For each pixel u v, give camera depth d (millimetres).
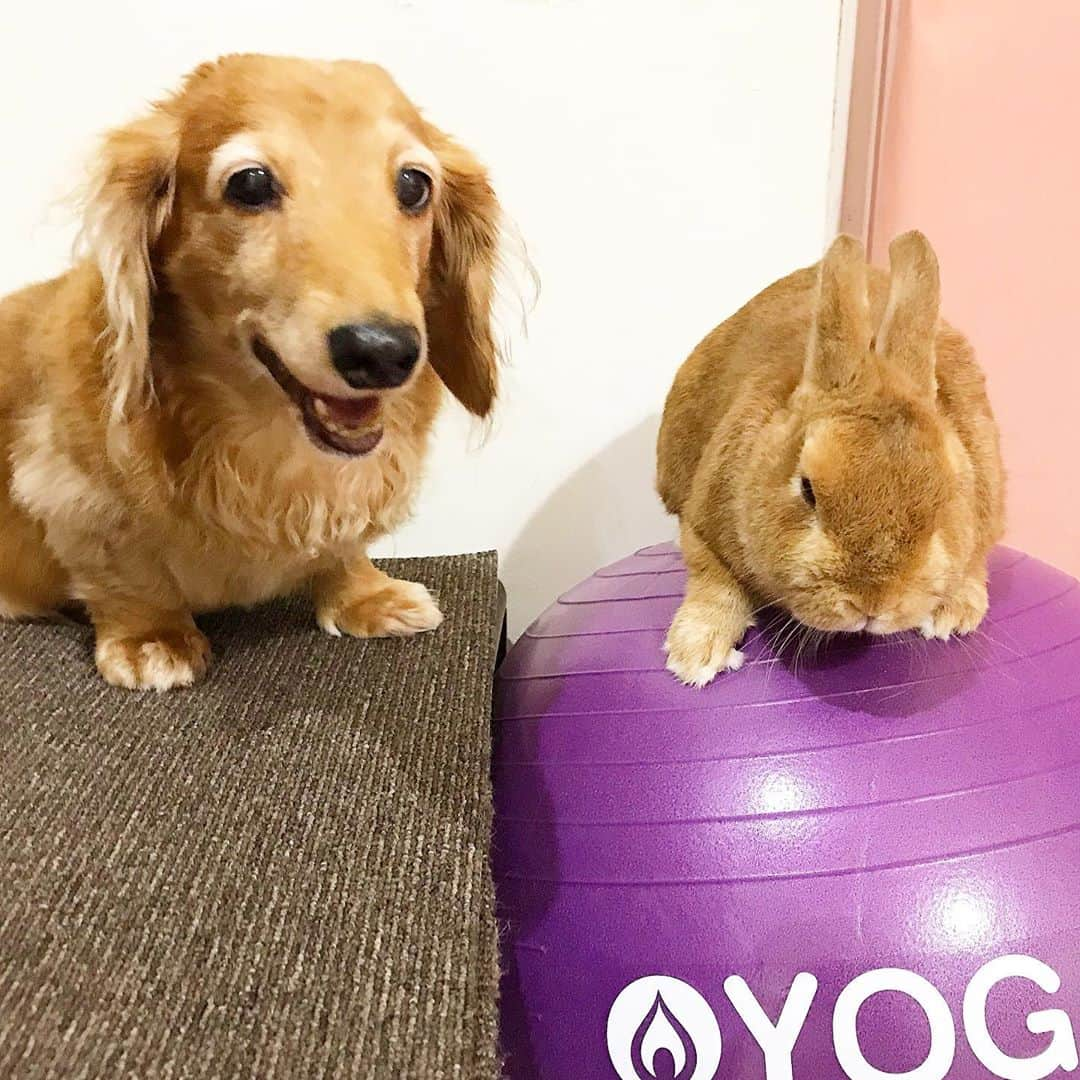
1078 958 621
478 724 835
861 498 635
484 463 1306
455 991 573
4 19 1086
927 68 1163
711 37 1142
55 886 639
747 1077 627
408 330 694
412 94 1149
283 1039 535
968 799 666
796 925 641
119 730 820
